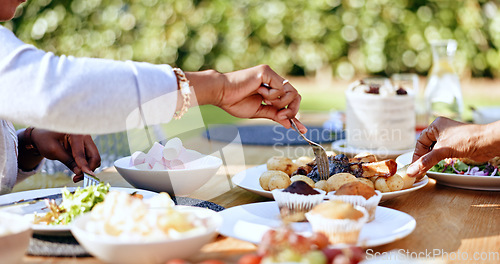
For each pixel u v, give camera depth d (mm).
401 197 1566
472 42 6797
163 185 1483
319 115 3451
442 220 1315
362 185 1236
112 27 6734
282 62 7125
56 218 1171
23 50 1138
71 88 1128
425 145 1643
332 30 6996
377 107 2207
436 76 2783
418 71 6902
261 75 1399
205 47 7027
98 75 1160
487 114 2754
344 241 1038
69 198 1210
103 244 877
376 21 6871
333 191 1430
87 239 889
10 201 1373
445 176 1669
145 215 922
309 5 6957
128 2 6770
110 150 2160
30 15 6531
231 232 1127
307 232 1145
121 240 881
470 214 1372
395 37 6871
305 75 7199
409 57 6887
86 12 6656
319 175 1563
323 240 941
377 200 1228
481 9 6746
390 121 2215
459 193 1619
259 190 1476
